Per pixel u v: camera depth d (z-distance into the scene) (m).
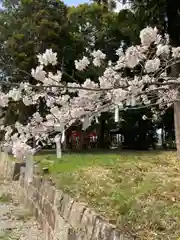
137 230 2.39
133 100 2.49
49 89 2.65
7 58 11.55
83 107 2.43
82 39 13.11
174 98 2.90
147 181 3.99
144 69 2.49
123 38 10.65
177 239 2.19
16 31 11.84
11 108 10.47
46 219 4.50
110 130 18.27
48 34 11.27
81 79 9.06
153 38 2.10
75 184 4.19
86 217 2.91
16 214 5.64
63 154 8.95
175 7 6.11
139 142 16.47
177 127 6.85
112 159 6.42
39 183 5.58
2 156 12.66
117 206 2.98
